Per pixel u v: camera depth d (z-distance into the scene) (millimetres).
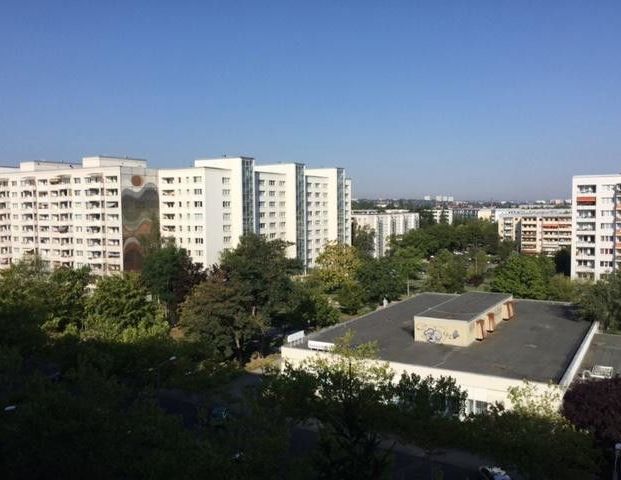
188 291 78188
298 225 130750
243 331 62094
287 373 38906
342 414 26344
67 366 44250
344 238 148125
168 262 85875
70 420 25656
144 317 61625
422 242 183625
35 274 71062
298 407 35344
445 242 194500
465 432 30297
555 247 190875
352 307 91438
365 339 53719
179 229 112688
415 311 67125
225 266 68250
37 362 51281
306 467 23953
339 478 22141
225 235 113688
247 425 27141
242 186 114438
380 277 95812
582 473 29188
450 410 33406
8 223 127312
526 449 28516
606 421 32281
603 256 115750
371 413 31656
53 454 24453
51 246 120562
